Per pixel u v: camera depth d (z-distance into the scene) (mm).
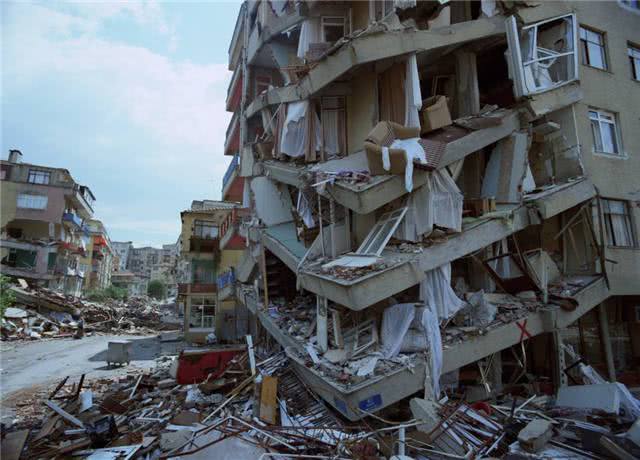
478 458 6367
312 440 7328
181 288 29125
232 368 13320
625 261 12492
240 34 23234
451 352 9078
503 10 12289
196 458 6699
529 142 11766
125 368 19219
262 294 16562
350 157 11875
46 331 30812
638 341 13664
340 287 8562
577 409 8125
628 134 13547
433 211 9922
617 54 14039
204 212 31125
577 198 11719
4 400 13438
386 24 11094
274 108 16297
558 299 10820
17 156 42031
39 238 40719
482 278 11984
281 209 16000
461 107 12969
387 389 8133
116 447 8055
